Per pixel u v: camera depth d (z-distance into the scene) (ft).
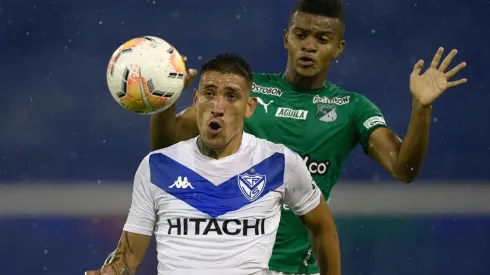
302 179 55.52
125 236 54.24
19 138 177.27
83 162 176.55
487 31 182.60
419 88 61.87
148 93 53.83
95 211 145.59
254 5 184.14
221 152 54.24
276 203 54.44
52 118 179.22
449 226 136.87
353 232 132.57
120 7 184.75
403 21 183.32
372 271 116.57
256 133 68.69
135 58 53.72
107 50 183.42
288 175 54.80
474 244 130.52
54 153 177.06
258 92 69.77
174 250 52.37
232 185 53.31
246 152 54.75
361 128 68.80
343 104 69.72
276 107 69.00
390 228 135.64
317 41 67.82
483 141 179.01
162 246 53.11
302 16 67.82
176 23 183.83
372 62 181.98
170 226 52.80
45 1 184.34
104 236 131.03
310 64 67.82
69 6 184.24
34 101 179.73
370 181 169.58
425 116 62.34
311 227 58.08
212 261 51.90
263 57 182.39
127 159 177.58
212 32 183.52
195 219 52.47
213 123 52.85
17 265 120.37
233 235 52.39
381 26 182.80
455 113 179.52
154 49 54.29
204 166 53.67
